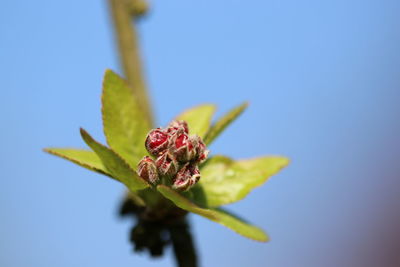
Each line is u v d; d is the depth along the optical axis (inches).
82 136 9.9
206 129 11.0
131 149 10.7
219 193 10.7
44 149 10.3
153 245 11.0
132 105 10.8
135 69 11.7
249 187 10.7
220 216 10.6
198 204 10.7
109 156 10.0
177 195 9.9
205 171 10.8
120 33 11.8
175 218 10.8
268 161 10.8
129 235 11.0
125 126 10.7
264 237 10.5
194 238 11.0
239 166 10.8
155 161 10.2
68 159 10.2
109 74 10.7
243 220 10.7
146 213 10.8
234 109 10.9
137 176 10.2
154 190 10.5
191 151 10.2
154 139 10.2
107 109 10.7
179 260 10.9
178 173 10.2
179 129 10.2
